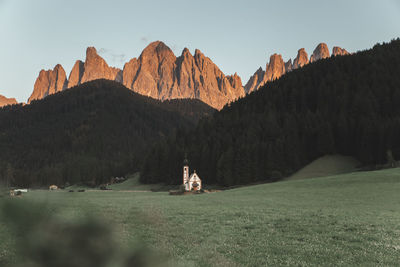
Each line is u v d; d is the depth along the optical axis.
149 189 155.38
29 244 2.21
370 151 138.62
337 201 48.97
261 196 61.91
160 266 2.68
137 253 2.55
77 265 2.27
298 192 65.19
